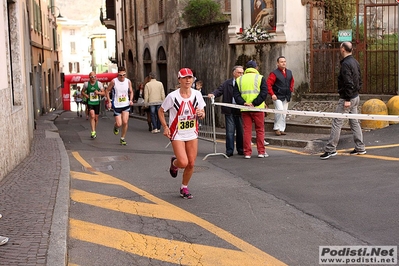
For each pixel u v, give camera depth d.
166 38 34.94
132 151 17.72
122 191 11.52
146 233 8.62
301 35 21.92
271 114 21.72
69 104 64.69
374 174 11.56
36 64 45.09
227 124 15.59
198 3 31.17
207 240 8.20
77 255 7.70
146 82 25.69
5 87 12.98
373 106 17.38
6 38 13.62
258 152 15.12
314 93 21.91
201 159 15.33
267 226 8.75
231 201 10.38
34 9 44.59
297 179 11.80
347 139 16.12
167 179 12.66
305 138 17.75
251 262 7.24
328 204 9.72
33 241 7.50
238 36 23.12
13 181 11.84
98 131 25.78
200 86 23.38
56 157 15.43
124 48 51.72
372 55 20.95
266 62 22.28
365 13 20.83
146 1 40.44
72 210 10.05
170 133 10.45
